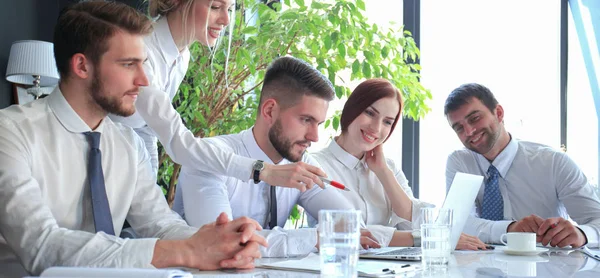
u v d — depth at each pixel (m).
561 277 1.19
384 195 2.40
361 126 2.30
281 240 1.54
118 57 1.39
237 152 2.00
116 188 1.51
